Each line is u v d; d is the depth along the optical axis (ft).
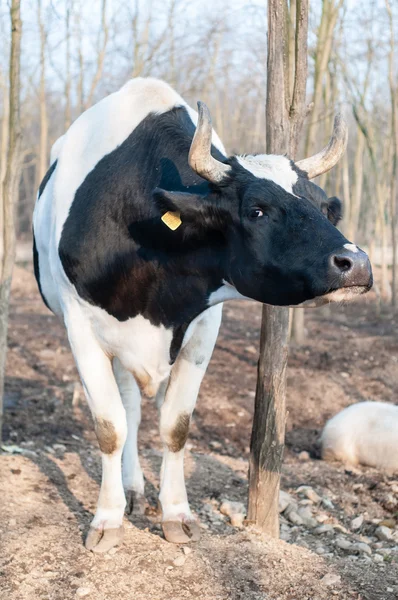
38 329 34.42
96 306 11.85
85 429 20.36
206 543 12.45
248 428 21.54
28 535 12.14
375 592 11.12
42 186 15.25
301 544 13.55
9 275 16.21
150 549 12.09
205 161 10.00
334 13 30.63
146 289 11.46
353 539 14.05
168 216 10.39
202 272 11.02
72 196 12.44
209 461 17.66
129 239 11.39
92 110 13.60
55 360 27.73
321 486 16.90
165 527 12.52
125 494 14.01
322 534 14.20
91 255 11.67
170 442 12.78
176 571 11.42
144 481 15.66
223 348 31.71
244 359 29.81
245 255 10.09
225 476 16.78
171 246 10.96
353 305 46.93
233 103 78.69
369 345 32.65
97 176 12.19
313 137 30.68
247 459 18.89
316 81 30.94
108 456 12.28
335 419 19.24
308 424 22.13
